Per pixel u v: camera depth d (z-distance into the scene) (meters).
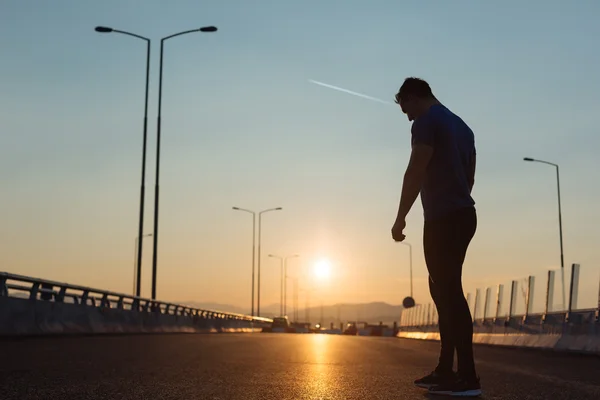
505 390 6.25
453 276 5.62
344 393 6.02
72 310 21.88
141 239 35.94
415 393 5.95
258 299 80.31
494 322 25.42
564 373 8.84
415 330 47.75
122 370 8.41
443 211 5.62
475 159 5.91
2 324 17.19
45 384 6.63
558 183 47.50
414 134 5.71
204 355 12.16
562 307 18.50
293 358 11.81
